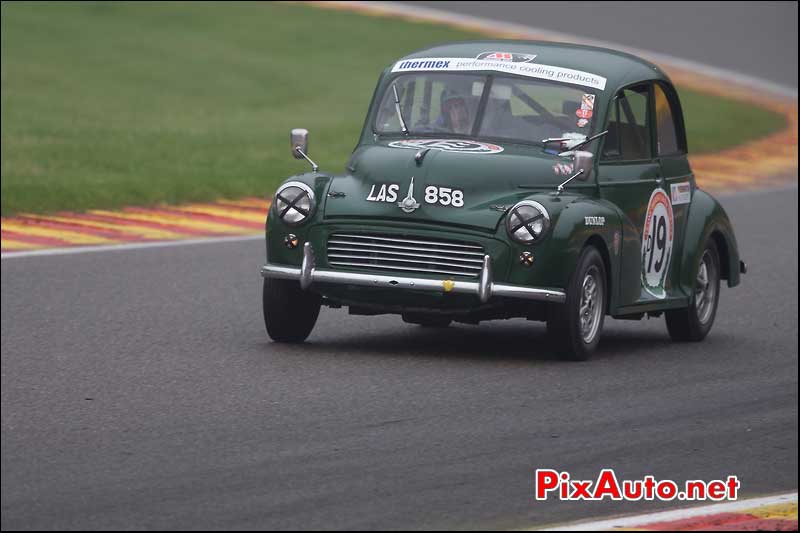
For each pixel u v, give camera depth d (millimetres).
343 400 29938
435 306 33969
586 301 35062
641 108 38938
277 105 105250
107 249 52688
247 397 29984
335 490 23109
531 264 33438
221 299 43562
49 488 22828
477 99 37312
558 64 37906
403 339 38312
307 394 30438
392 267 34031
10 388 30641
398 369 33500
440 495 23078
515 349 37281
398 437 26875
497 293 33438
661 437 28062
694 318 40438
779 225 67812
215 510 21781
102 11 142500
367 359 34656
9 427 27031
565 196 34594
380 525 21281
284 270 34750
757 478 25312
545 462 25531
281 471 24188
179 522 21109
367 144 37500
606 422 29047
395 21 151375
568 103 37094
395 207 34125
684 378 34375
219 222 61125
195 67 119750
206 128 91812
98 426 27203
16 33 126688
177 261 50688
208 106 102688
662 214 39094
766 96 129250
